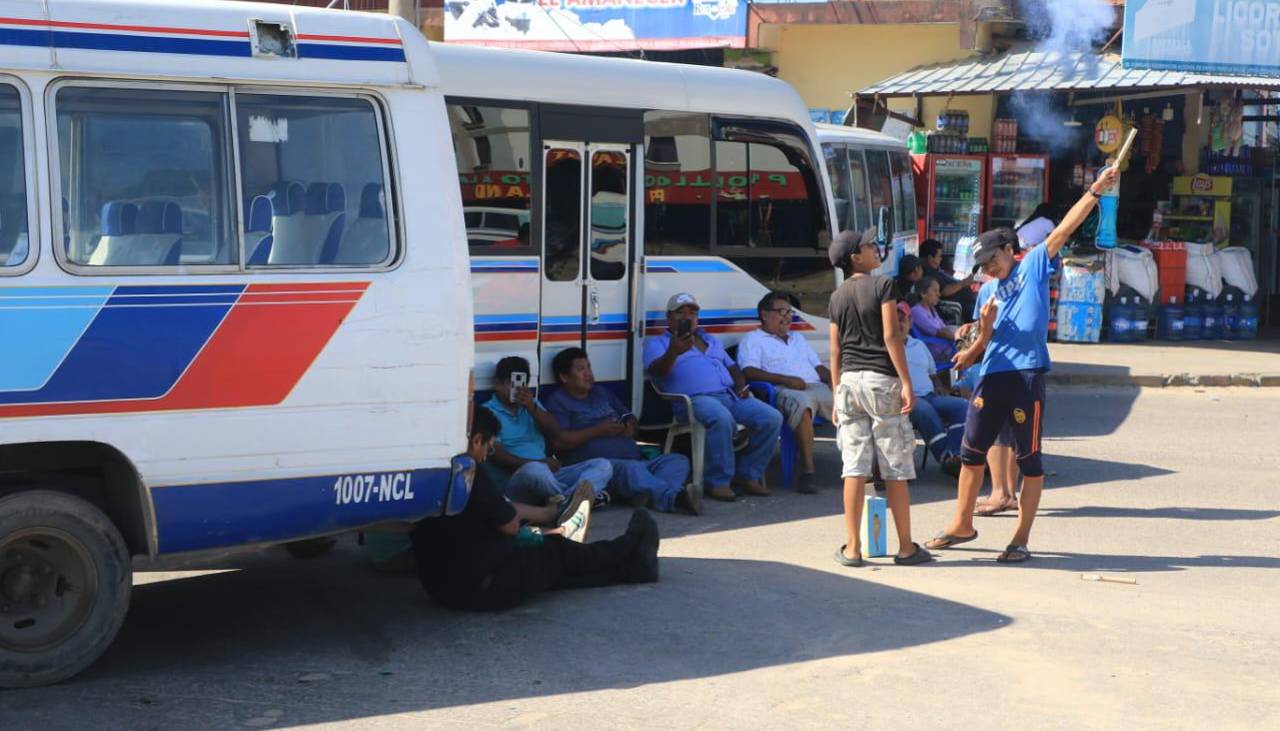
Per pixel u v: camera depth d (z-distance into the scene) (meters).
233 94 6.00
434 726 5.39
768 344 10.48
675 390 10.06
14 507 5.60
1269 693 5.85
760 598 7.27
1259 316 20.97
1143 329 18.78
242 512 5.94
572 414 9.56
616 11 18.11
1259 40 16.94
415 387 6.27
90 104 5.73
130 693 5.75
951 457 10.53
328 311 6.09
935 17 18.36
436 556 6.91
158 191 5.83
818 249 11.41
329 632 6.68
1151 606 7.19
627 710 5.58
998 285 8.13
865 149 14.34
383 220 6.27
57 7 5.71
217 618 6.93
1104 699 5.75
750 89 10.97
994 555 8.31
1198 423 13.49
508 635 6.61
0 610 5.67
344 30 6.25
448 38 18.69
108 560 5.80
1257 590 7.55
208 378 5.86
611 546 7.48
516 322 9.61
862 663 6.20
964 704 5.68
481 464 6.94
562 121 9.82
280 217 6.05
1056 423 13.46
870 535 8.23
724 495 9.84
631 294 10.27
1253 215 20.73
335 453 6.11
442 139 6.43
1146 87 17.52
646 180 10.31
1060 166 19.52
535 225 9.68
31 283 5.57
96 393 5.66
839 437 8.10
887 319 7.80
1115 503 9.88
